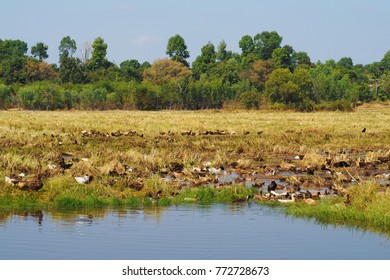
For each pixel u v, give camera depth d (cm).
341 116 13988
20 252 2284
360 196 3134
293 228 2698
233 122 10644
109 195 3284
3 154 4469
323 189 3722
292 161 5091
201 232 2602
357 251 2344
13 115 12594
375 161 4969
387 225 2750
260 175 4212
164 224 2745
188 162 4531
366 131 8481
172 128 8419
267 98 19262
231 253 2284
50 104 18175
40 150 5175
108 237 2506
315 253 2297
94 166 3841
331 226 2744
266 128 8850
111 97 19325
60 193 3225
